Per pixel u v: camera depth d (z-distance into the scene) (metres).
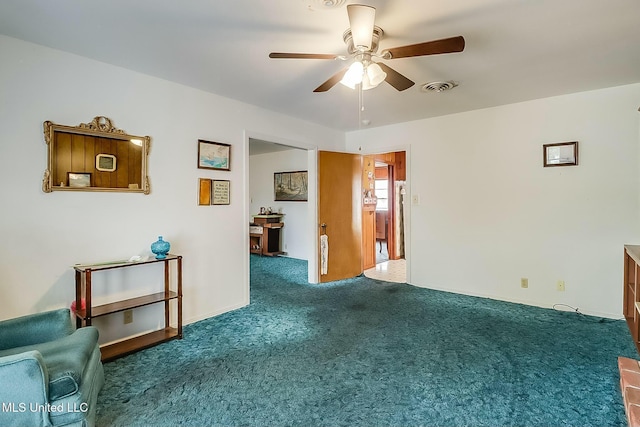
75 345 1.72
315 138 4.65
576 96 3.34
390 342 2.70
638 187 3.08
